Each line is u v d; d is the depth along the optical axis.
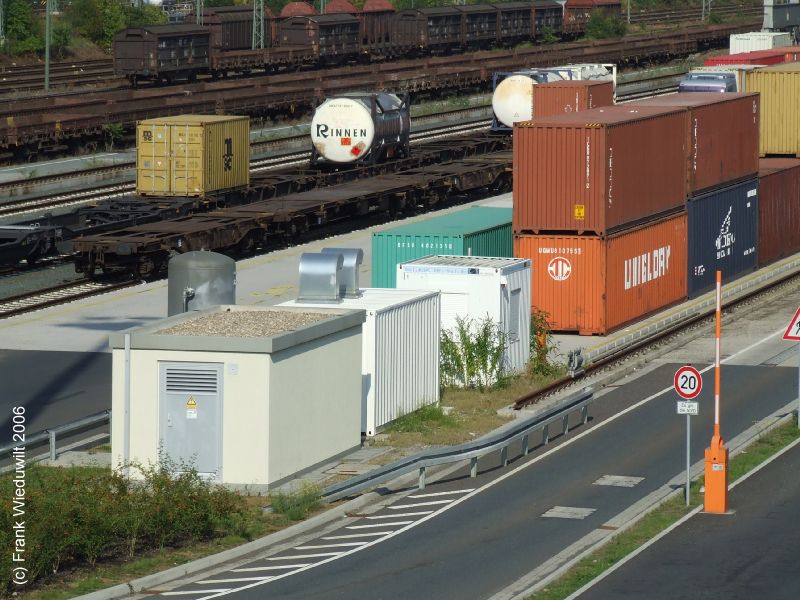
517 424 60.56
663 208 91.50
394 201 126.06
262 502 54.16
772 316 92.88
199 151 115.62
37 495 48.59
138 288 96.88
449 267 73.62
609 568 46.28
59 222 105.00
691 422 66.81
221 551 48.75
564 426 65.31
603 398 72.25
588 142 83.44
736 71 146.00
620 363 79.75
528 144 84.44
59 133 147.38
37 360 77.69
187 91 173.62
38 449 61.78
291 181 126.50
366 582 45.41
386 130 134.00
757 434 64.06
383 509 54.34
